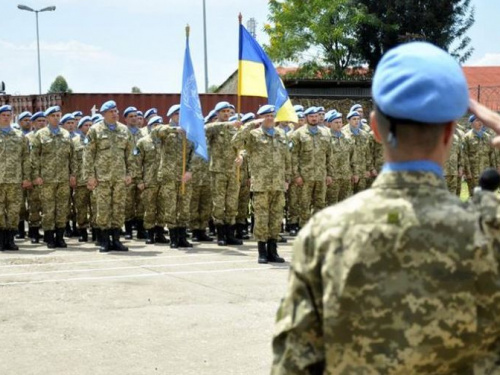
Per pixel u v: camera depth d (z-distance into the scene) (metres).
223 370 6.04
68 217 14.70
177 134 13.30
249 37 12.12
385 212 2.00
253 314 7.87
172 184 13.21
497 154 16.91
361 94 32.97
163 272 10.46
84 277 10.06
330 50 42.47
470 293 1.96
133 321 7.59
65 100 21.38
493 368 2.01
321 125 15.54
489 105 35.62
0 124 12.95
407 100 1.95
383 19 41.28
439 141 2.04
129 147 12.89
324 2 41.34
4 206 12.91
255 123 11.05
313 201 15.00
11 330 7.29
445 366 1.98
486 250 1.97
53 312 8.01
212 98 23.91
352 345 1.97
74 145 14.33
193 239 14.57
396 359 1.94
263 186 11.04
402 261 1.96
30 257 12.06
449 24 41.81
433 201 2.01
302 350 2.03
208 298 8.66
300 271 2.04
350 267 1.97
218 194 13.50
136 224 15.04
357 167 15.74
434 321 1.94
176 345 6.73
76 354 6.48
